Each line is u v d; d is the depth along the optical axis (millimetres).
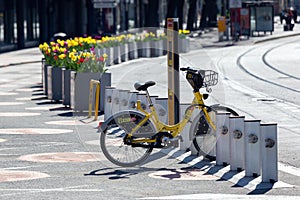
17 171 26109
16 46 123562
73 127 37094
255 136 24359
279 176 24938
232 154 25484
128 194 22297
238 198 21531
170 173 25453
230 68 77125
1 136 34469
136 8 171500
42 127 37312
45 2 134375
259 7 152500
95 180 24453
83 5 149875
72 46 55062
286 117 40531
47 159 28422
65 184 23844
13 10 121438
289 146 31234
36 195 22266
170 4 128375
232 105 45719
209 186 23344
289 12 172375
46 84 53031
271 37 143875
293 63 82750
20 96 52938
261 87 57438
